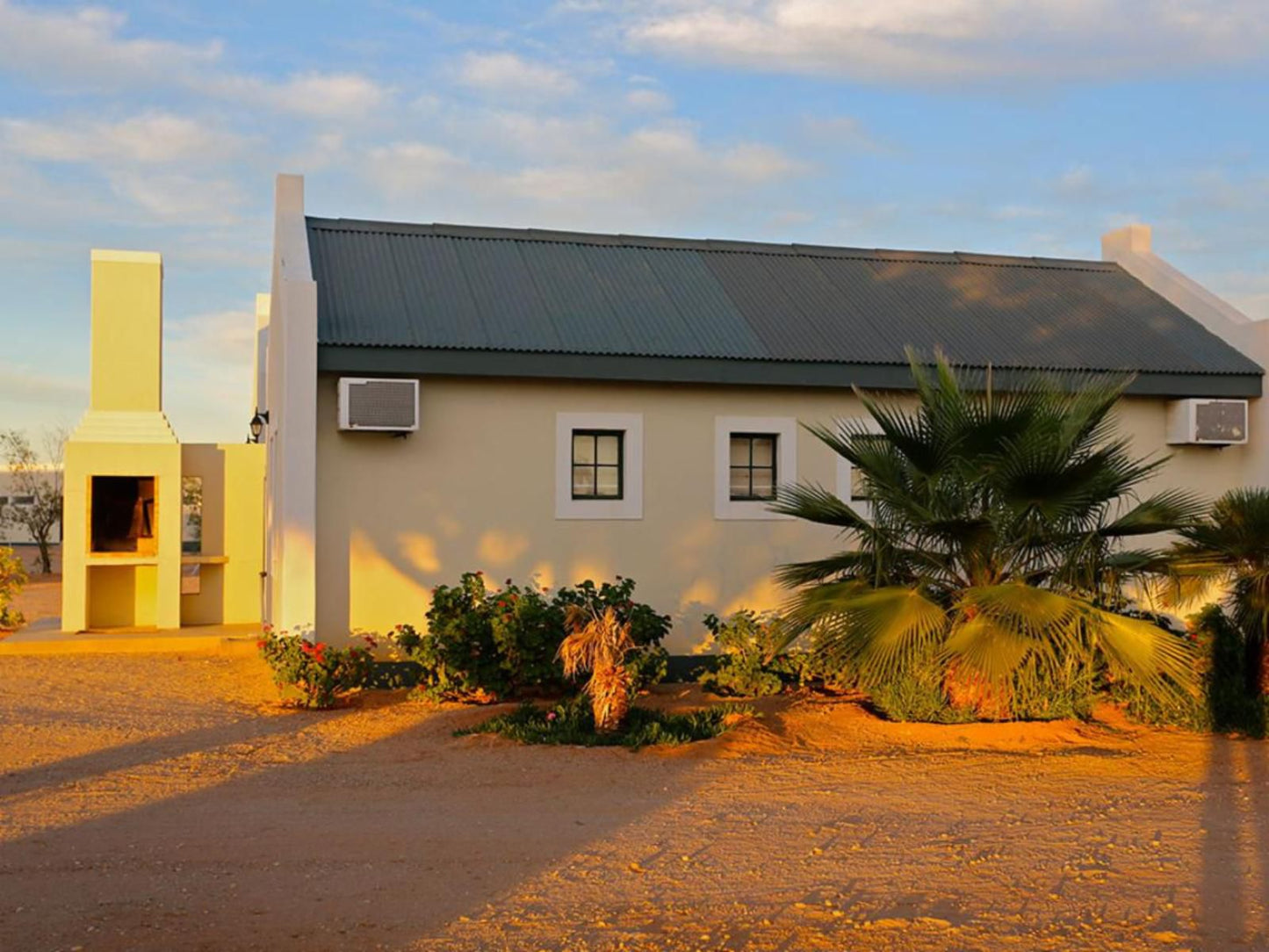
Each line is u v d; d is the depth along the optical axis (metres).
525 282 14.79
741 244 16.97
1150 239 18.33
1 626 18.23
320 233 15.05
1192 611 14.22
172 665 14.57
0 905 5.82
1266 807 8.40
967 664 9.87
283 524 12.73
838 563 11.20
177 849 6.83
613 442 14.03
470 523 13.33
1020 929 5.79
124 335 17.11
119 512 17.45
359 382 12.51
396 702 12.06
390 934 5.54
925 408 10.68
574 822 7.62
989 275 17.38
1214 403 14.98
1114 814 8.10
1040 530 10.27
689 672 13.96
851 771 9.25
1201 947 5.60
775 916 5.91
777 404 14.33
